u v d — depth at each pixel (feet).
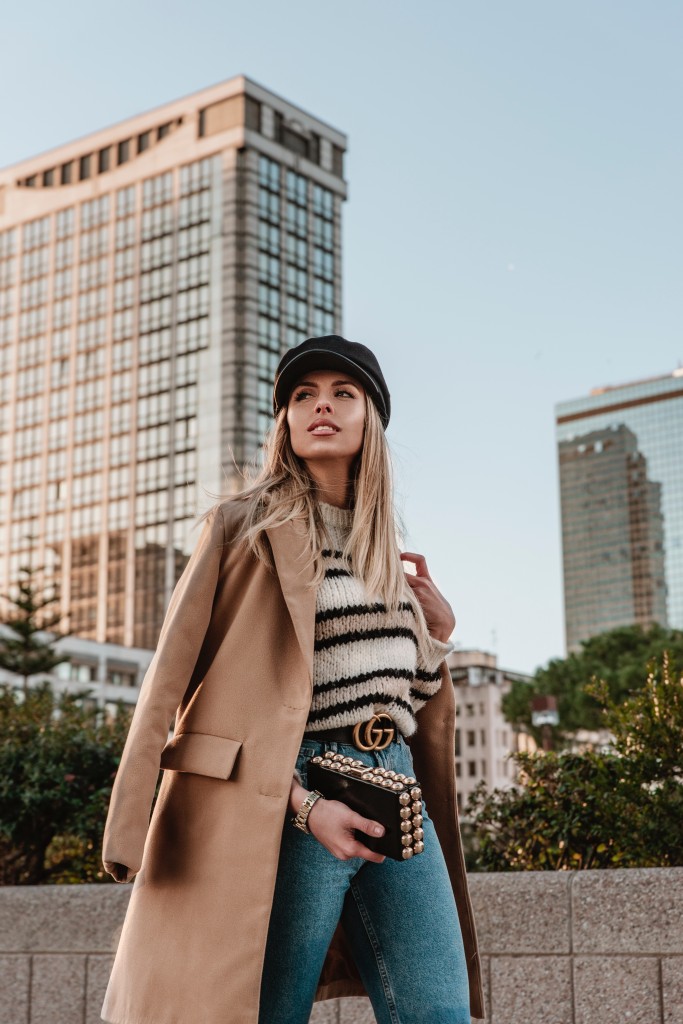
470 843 16.08
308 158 365.81
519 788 15.28
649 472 611.88
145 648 325.62
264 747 6.68
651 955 10.84
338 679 7.04
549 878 11.46
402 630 7.33
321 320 358.43
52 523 356.18
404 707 7.28
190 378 339.16
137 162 366.02
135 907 6.86
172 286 349.61
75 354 365.61
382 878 6.97
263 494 7.41
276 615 7.07
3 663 131.95
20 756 18.69
